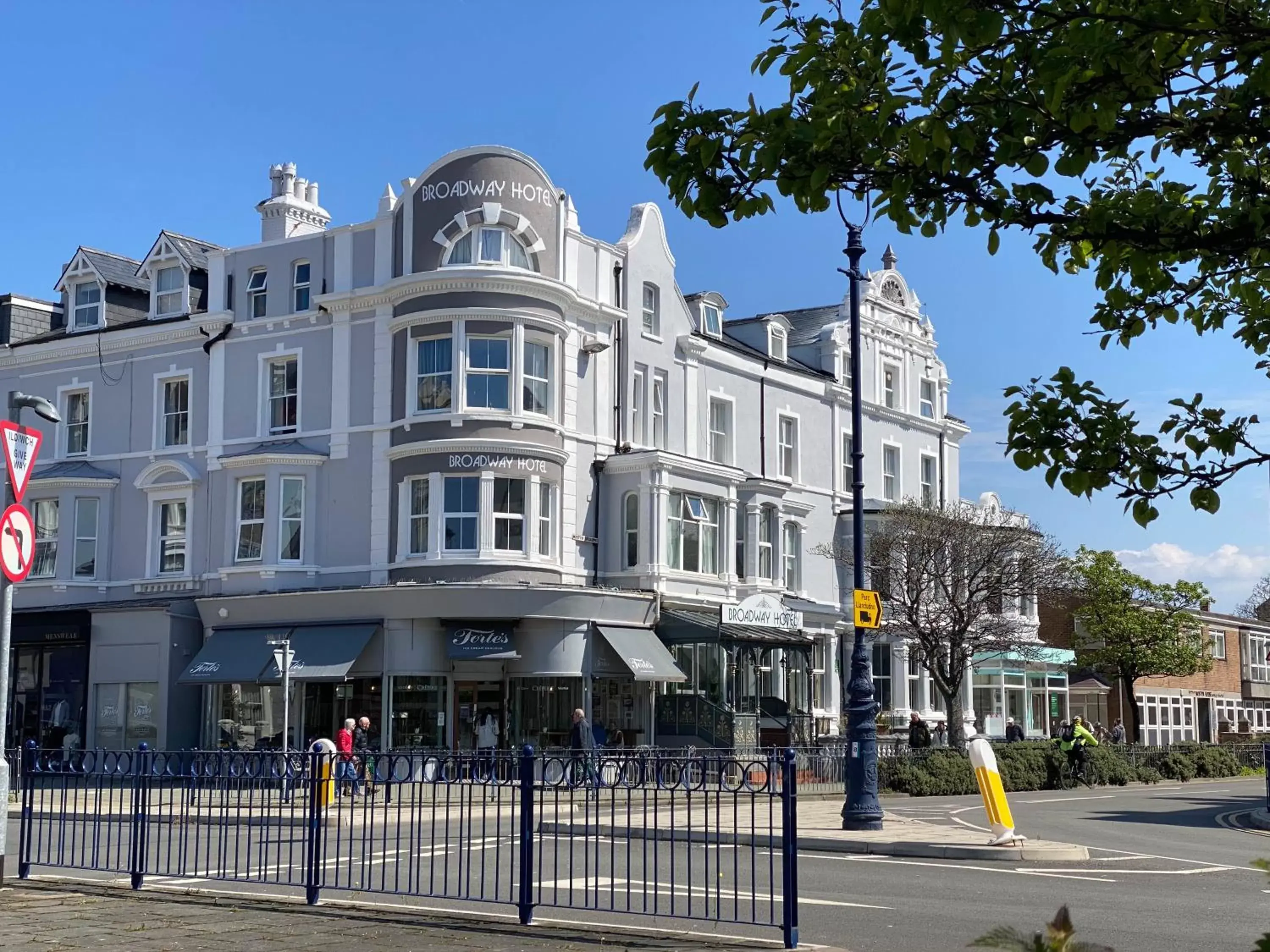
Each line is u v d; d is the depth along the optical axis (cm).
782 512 4094
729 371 4066
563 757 1316
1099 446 636
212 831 1848
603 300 3591
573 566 3425
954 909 1269
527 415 3300
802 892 1380
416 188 3381
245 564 3481
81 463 3844
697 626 3431
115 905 1184
